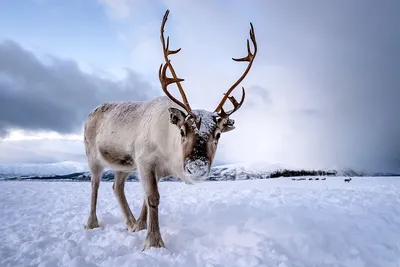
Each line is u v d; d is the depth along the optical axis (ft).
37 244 15.24
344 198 26.78
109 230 18.22
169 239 14.98
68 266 11.85
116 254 13.62
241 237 14.28
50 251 14.53
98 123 20.57
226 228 15.42
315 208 19.40
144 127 16.93
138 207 26.50
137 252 13.33
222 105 15.47
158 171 16.79
